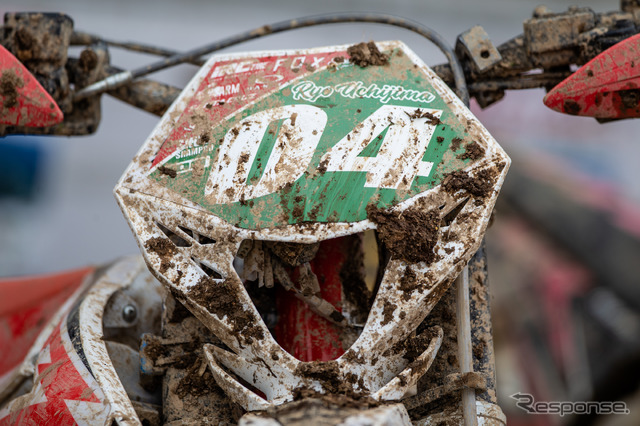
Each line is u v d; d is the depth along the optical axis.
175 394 1.94
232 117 1.88
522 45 2.23
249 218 1.75
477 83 2.26
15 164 5.42
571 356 4.75
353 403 1.58
